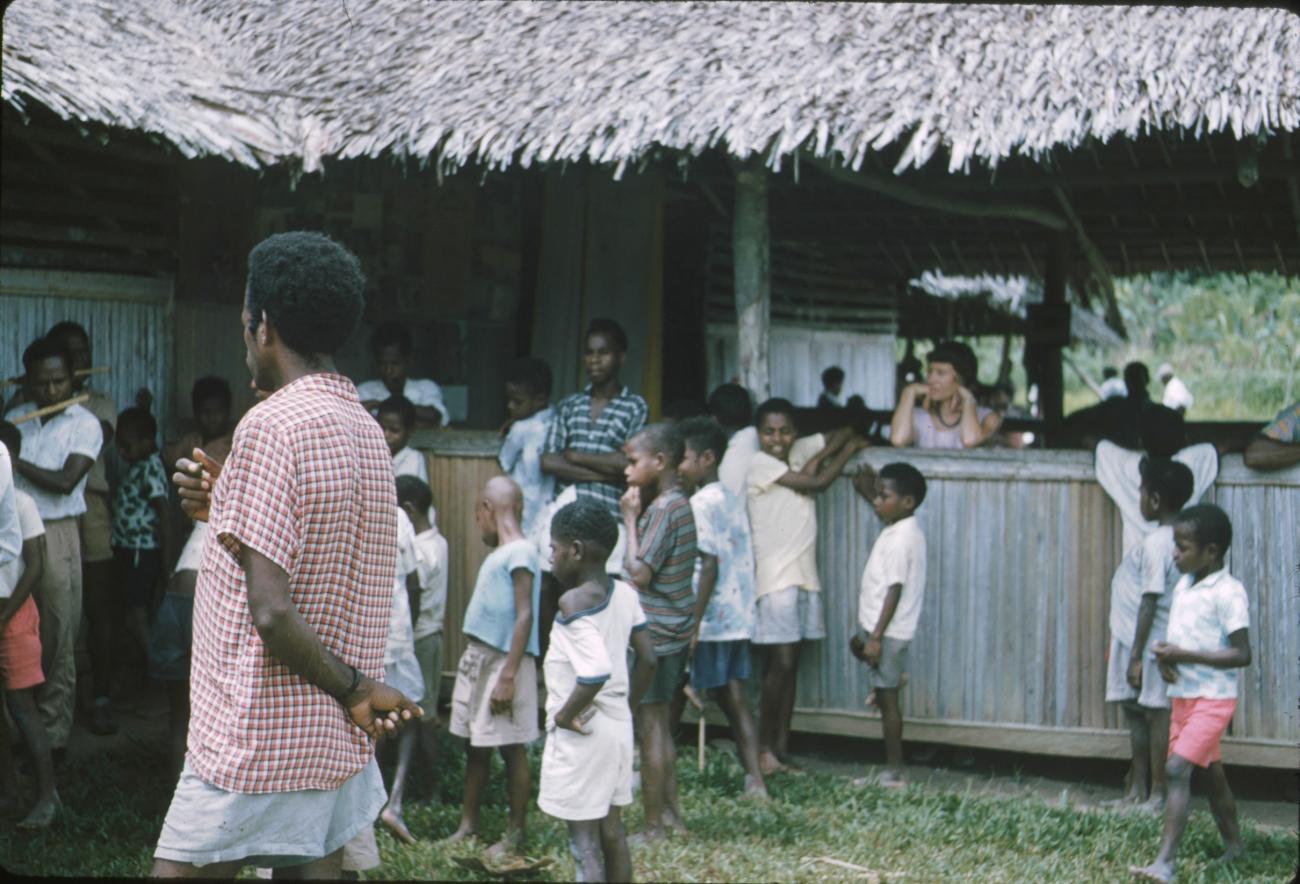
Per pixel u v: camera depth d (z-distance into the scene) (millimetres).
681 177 8562
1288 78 5555
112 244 7367
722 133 6113
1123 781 6328
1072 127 5676
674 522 5160
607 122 6355
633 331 7938
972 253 11227
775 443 6355
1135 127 5617
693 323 9688
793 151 6016
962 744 6434
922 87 6090
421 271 8281
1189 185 8578
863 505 6605
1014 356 26188
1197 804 5883
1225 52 5746
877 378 13430
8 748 5484
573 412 6559
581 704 4215
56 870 4742
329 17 7711
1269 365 23625
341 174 8070
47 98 5828
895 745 6141
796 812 5531
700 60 6590
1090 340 16078
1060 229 9266
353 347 8148
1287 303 23781
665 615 5164
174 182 7695
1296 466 5902
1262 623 5965
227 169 7938
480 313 8438
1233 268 10258
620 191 7969
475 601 5113
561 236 8094
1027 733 6336
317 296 3143
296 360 3180
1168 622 5523
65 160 7121
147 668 7566
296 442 2996
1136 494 6066
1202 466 5988
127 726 6891
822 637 6582
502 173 8281
